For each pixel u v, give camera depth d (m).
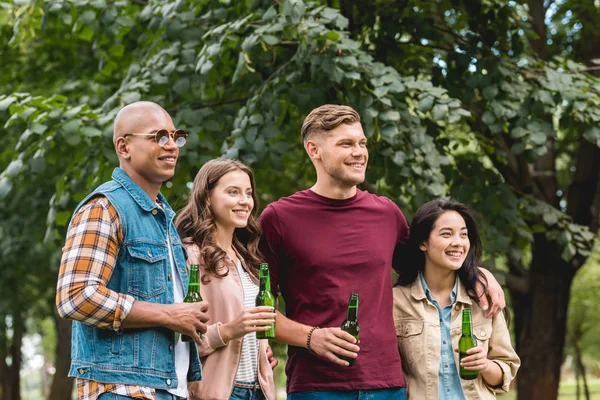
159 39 6.71
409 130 5.92
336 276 3.54
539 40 8.59
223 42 5.82
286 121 6.96
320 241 3.57
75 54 10.28
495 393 3.81
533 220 7.68
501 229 6.62
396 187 6.18
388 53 6.95
